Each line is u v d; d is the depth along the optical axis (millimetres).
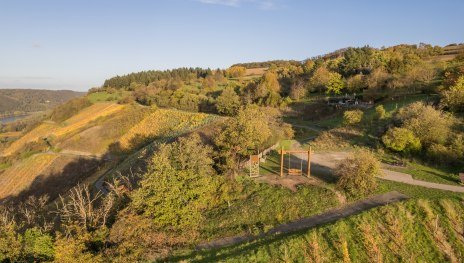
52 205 61656
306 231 27688
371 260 24922
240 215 32531
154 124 99125
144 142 90250
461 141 40031
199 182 33406
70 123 133625
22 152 112500
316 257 25109
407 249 25359
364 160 33344
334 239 26375
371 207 30125
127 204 34719
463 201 29141
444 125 43625
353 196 32438
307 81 120312
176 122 95750
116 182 40188
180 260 27125
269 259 25375
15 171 94875
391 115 57719
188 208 31797
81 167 87562
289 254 25547
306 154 46844
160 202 31547
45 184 83875
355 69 118250
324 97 101875
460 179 34000
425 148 42250
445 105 52625
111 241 29375
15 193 83875
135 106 134375
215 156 40875
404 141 42250
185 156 34469
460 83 55625
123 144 94375
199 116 97250
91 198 58125
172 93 139750
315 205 31734
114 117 122750
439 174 36562
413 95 73562
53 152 100312
